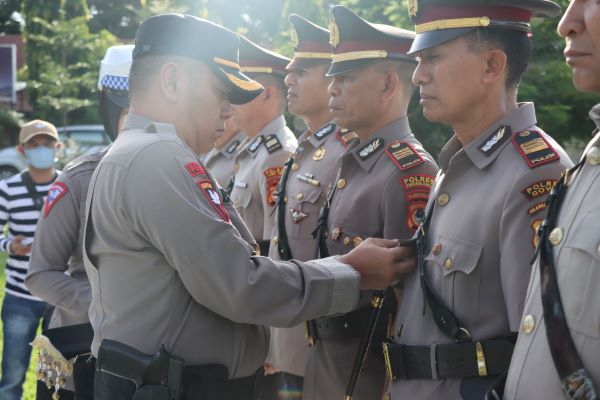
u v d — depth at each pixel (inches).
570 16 66.4
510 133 86.6
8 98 880.3
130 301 87.9
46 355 114.9
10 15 1184.8
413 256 94.7
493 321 82.7
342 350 114.9
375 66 116.7
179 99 92.1
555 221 66.8
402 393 88.3
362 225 113.7
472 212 84.9
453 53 87.4
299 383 134.9
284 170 141.4
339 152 132.1
